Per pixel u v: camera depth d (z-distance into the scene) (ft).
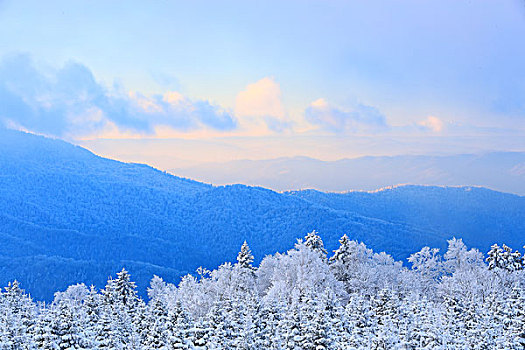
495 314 189.47
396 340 154.20
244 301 185.47
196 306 230.27
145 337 169.68
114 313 193.77
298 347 160.45
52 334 149.79
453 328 173.37
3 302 236.43
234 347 162.91
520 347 172.65
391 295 197.16
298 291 219.61
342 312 173.78
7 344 150.20
